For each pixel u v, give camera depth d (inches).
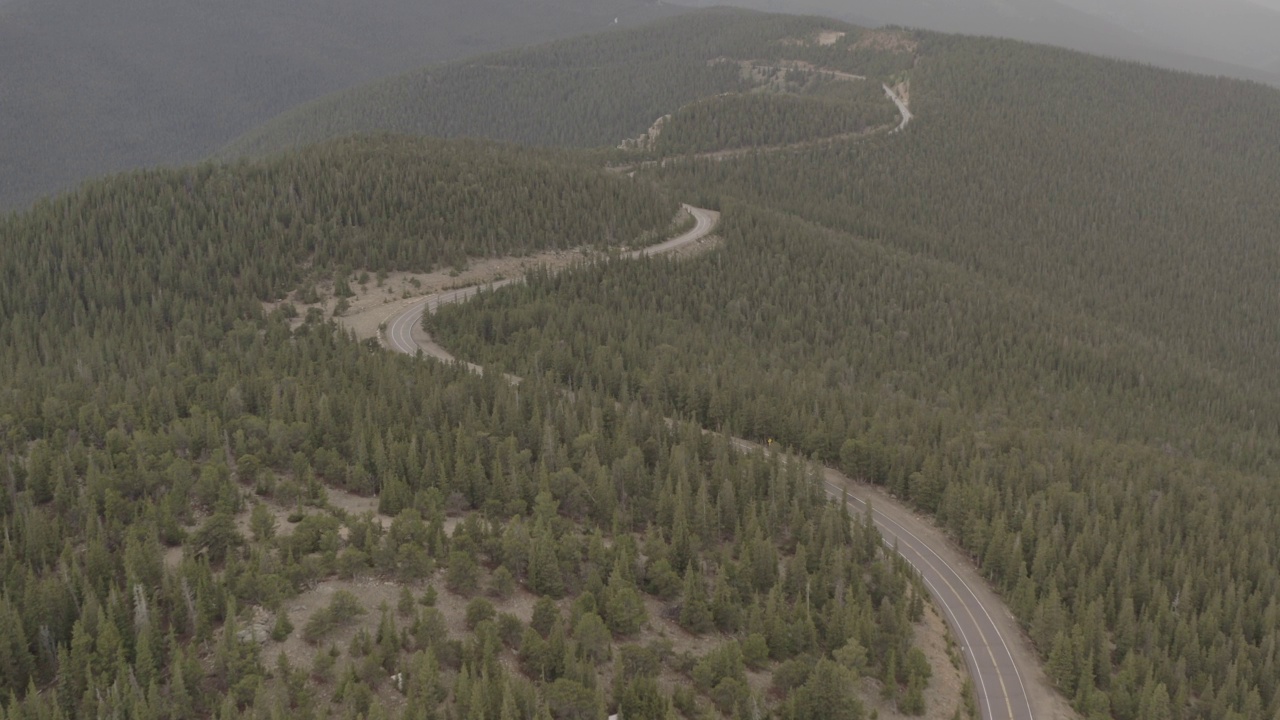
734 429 5187.0
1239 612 3939.5
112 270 6299.2
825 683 3051.2
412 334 6023.6
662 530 3740.2
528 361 5442.9
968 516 4362.7
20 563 3073.3
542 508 3641.7
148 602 2881.4
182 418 4188.0
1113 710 3558.1
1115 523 4384.8
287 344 5167.3
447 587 3201.3
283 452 3890.3
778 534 4082.2
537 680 2906.0
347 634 2908.5
